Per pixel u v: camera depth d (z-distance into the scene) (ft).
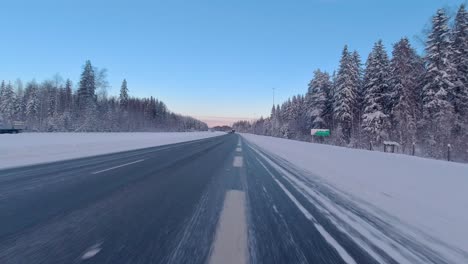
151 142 95.35
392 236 12.48
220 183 24.40
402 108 103.30
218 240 11.32
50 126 166.40
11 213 14.26
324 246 11.12
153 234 11.79
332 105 161.07
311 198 19.48
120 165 34.88
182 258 9.58
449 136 72.54
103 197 18.20
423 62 94.12
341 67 136.05
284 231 12.68
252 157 50.72
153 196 18.84
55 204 16.17
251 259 9.70
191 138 150.92
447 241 12.02
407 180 21.72
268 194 20.47
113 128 204.13
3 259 9.18
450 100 86.43
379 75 120.78
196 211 15.47
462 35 87.56
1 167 31.99
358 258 10.14
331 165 35.76
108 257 9.51
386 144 70.23
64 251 9.89
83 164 35.37
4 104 220.84
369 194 20.88
